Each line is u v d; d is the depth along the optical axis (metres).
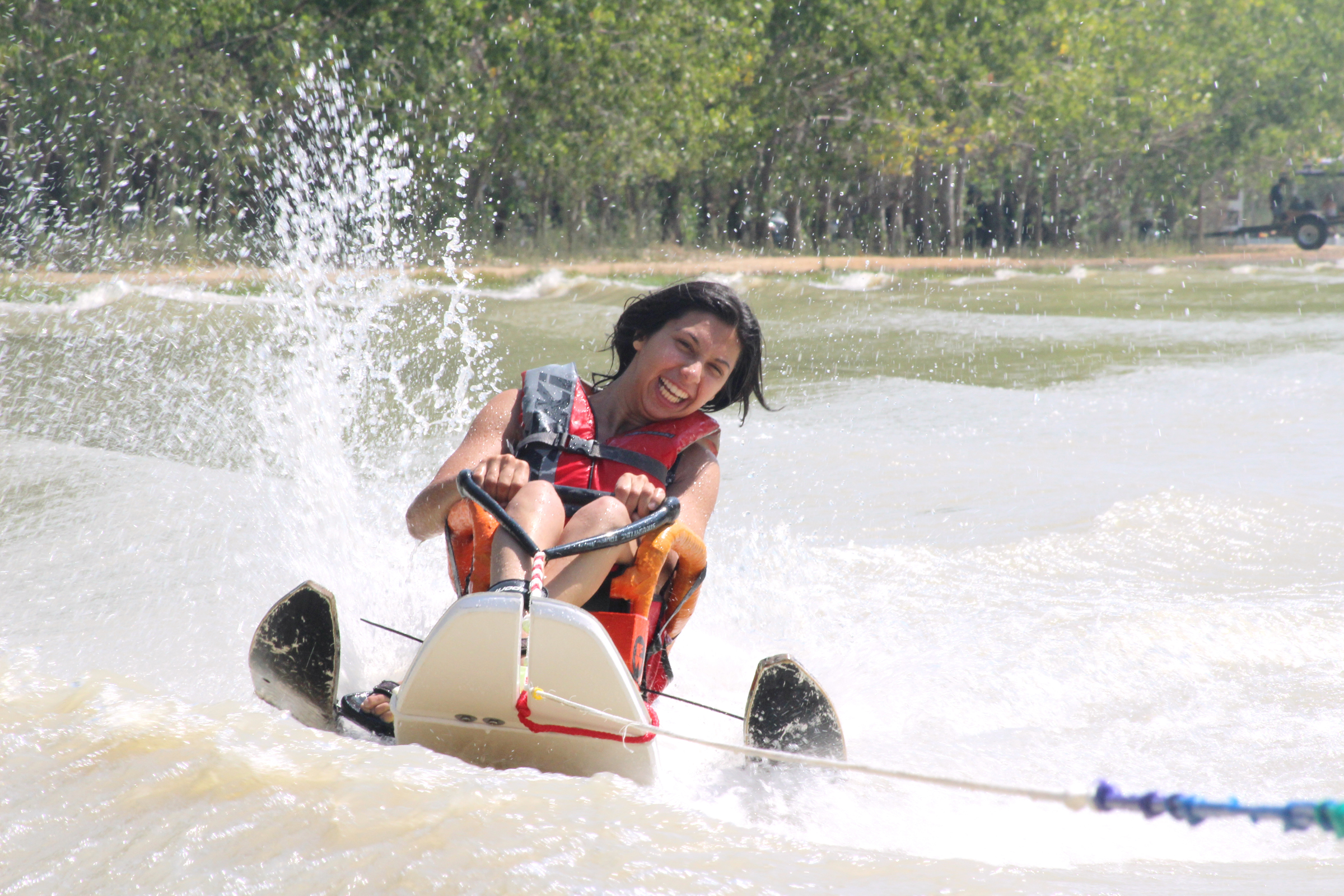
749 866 6.59
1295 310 56.66
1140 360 38.81
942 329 48.78
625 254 111.44
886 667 12.48
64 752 7.68
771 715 9.92
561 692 8.61
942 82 117.75
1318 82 160.00
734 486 21.19
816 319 53.47
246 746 7.83
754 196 134.25
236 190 70.69
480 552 9.58
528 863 6.43
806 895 6.29
